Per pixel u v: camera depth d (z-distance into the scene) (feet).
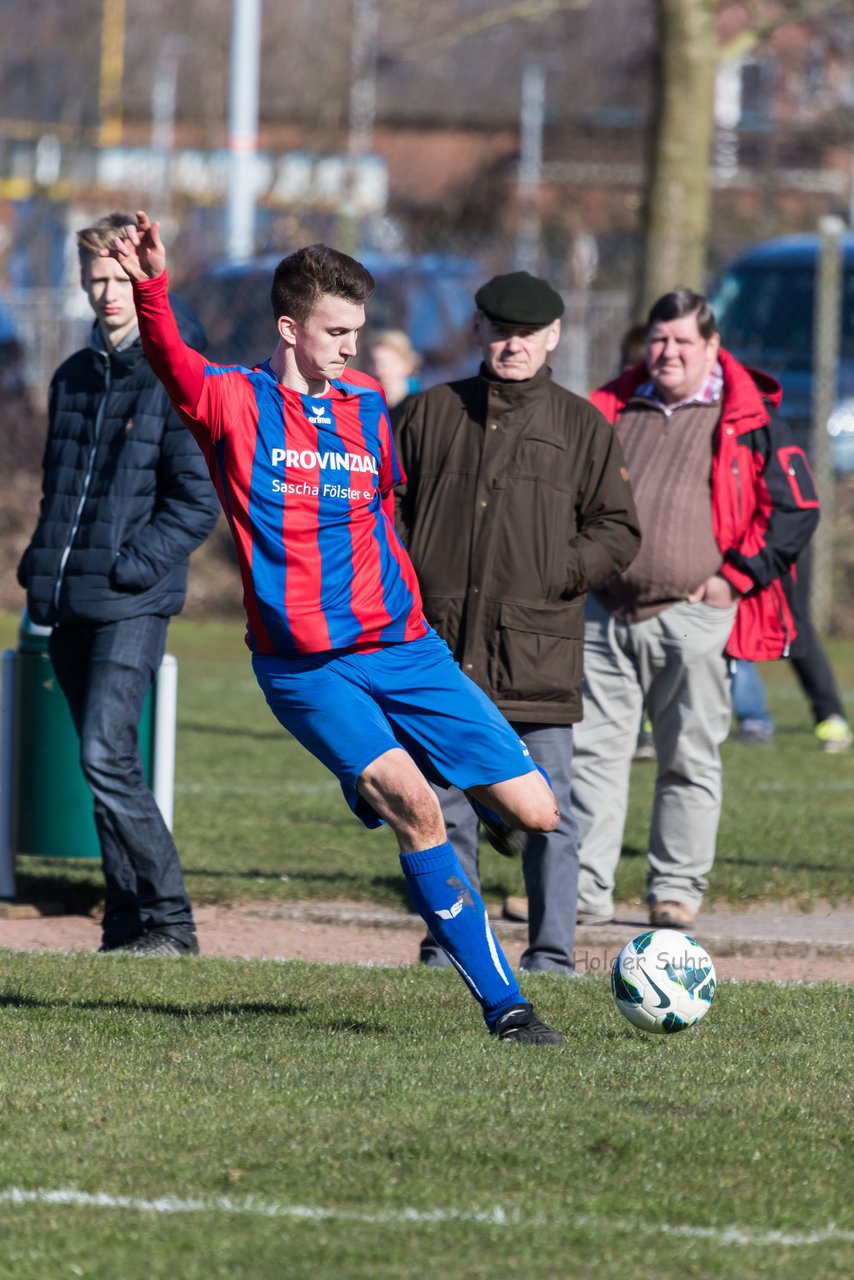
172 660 94.84
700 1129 52.90
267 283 216.13
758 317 215.51
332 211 230.27
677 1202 46.93
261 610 60.90
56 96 342.44
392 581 62.34
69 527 82.43
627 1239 44.39
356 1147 50.78
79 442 82.94
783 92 402.31
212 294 217.56
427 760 63.62
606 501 79.00
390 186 433.89
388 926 92.94
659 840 90.79
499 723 63.26
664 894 90.43
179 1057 60.90
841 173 404.98
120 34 394.11
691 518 87.56
